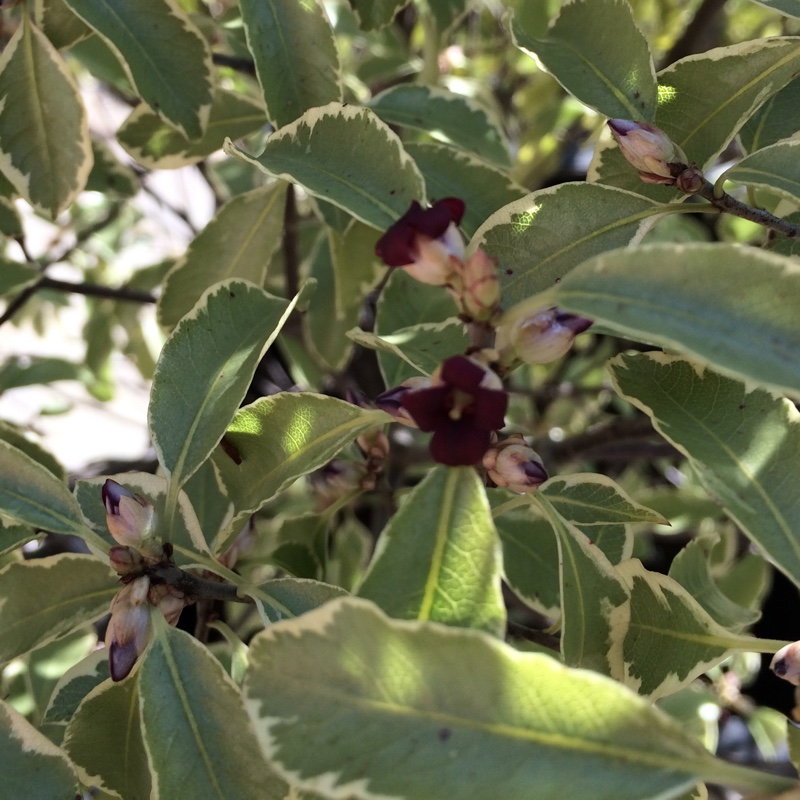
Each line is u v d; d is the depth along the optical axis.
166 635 0.13
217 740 0.12
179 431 0.15
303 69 0.17
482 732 0.09
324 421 0.15
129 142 0.22
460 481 0.11
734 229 0.35
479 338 0.11
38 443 0.22
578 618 0.13
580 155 0.44
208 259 0.22
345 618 0.09
